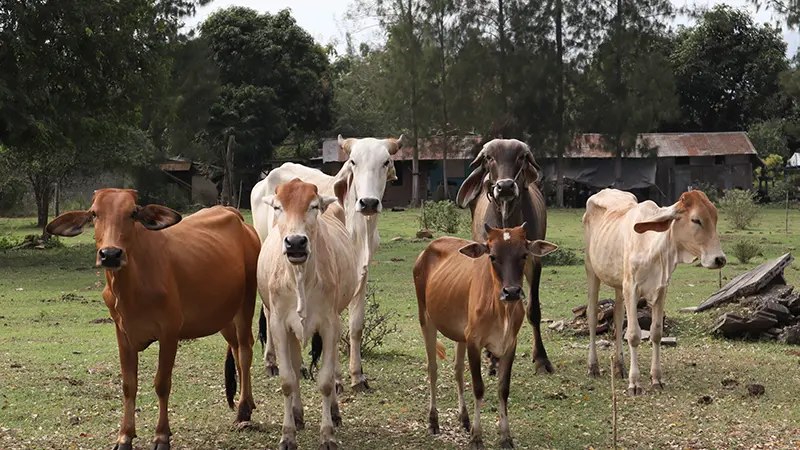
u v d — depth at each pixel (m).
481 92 43.97
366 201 8.66
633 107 43.09
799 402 8.49
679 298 15.29
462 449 7.05
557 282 17.73
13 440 7.05
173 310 6.88
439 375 9.70
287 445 6.84
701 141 51.50
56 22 22.47
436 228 30.28
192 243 7.30
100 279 18.92
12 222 41.19
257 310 14.60
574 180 50.16
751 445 7.15
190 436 7.34
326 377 6.89
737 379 9.44
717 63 62.31
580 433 7.52
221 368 9.91
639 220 9.23
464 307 7.26
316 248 6.81
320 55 54.00
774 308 11.80
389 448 7.07
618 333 9.86
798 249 23.61
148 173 43.72
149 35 26.20
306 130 54.28
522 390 9.11
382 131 58.94
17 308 14.68
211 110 47.53
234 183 50.00
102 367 9.75
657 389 9.00
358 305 9.01
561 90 43.41
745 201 31.69
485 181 10.38
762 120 61.97
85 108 24.17
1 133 22.28
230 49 49.78
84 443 7.04
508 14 43.62
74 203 46.03
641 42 43.59
